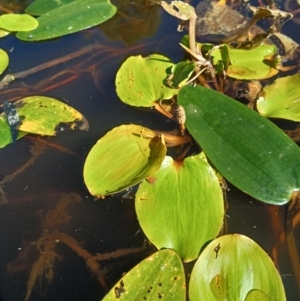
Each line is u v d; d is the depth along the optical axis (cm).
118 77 37
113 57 39
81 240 30
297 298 28
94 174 31
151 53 39
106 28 42
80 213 31
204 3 43
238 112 33
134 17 43
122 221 31
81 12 42
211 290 27
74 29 41
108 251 30
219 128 33
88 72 38
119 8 43
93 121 35
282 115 34
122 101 36
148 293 27
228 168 31
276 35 40
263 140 32
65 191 32
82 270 29
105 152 32
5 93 37
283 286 27
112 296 27
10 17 41
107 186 31
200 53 37
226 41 40
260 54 38
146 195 30
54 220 31
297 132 33
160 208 30
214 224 29
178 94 35
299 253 29
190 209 30
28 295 29
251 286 27
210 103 34
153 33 41
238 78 37
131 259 29
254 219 30
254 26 41
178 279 27
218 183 30
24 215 31
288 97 34
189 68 36
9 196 32
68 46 40
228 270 28
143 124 35
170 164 31
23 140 34
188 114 33
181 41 39
